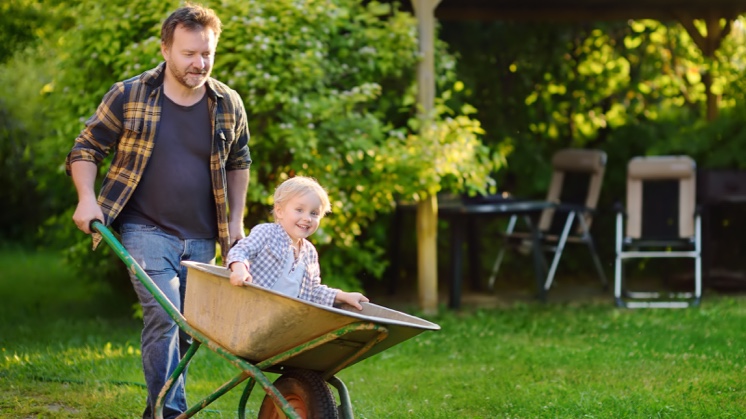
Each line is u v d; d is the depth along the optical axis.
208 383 5.35
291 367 3.74
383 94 7.96
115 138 3.96
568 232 9.35
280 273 3.74
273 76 6.86
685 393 5.05
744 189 9.23
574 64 10.41
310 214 3.75
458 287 8.23
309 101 7.07
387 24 7.68
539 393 5.09
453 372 5.69
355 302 3.82
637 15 9.63
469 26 10.14
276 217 3.82
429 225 7.87
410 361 6.03
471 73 9.99
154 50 6.72
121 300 8.74
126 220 3.99
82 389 5.14
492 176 10.16
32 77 13.28
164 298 3.62
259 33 6.95
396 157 7.30
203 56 3.82
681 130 10.04
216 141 4.02
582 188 9.35
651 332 6.94
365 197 7.46
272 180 7.44
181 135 3.97
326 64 7.33
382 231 9.30
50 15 8.87
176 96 3.96
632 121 10.41
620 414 4.61
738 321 7.37
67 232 8.01
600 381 5.38
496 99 10.20
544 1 8.99
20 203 14.14
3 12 8.84
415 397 5.08
